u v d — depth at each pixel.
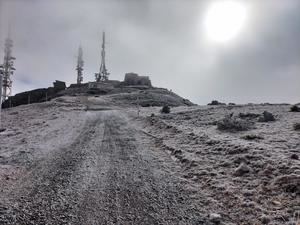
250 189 6.54
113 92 96.88
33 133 18.08
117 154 11.16
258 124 17.02
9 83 88.00
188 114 26.00
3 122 27.48
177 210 5.62
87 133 17.64
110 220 5.21
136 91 98.12
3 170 8.80
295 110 21.94
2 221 5.19
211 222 5.07
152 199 6.25
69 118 29.22
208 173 8.02
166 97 83.56
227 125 15.93
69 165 9.38
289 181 6.42
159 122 20.77
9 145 13.72
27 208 5.79
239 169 7.75
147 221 5.16
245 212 5.41
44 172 8.55
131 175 8.17
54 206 5.89
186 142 12.97
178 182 7.46
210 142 12.01
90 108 48.41
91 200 6.21
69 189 6.95
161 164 9.52
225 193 6.42
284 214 5.15
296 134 12.52
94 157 10.60
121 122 24.77
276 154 8.79
